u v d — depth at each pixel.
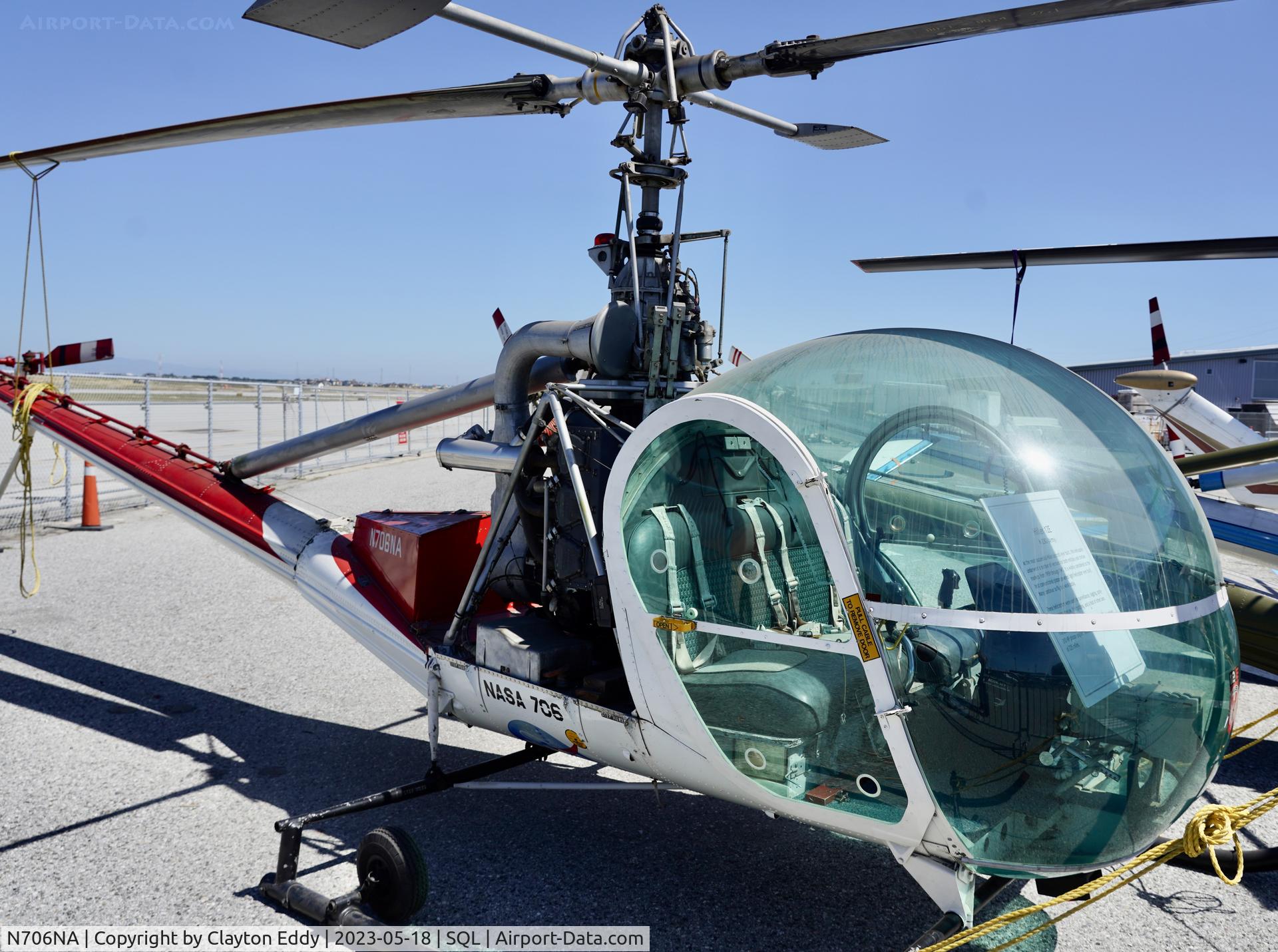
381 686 5.96
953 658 2.45
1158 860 2.58
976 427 2.61
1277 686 6.54
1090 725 2.42
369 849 3.23
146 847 3.79
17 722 5.15
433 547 4.38
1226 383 46.19
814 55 3.24
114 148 4.51
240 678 6.06
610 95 3.59
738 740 2.86
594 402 3.89
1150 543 2.59
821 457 2.67
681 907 3.37
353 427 5.22
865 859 3.76
